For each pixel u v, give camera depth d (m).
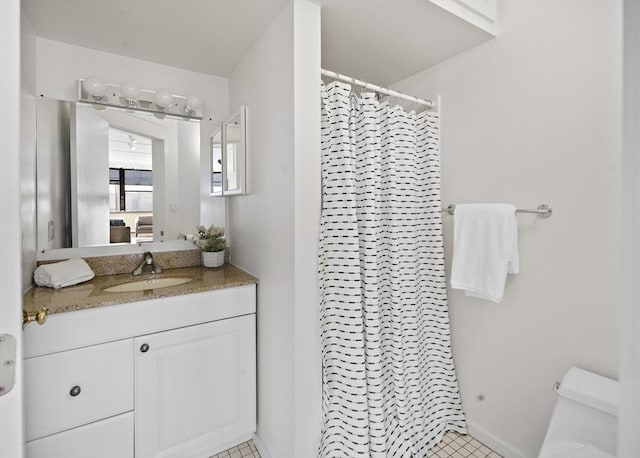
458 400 1.80
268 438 1.59
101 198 1.82
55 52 1.68
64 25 1.54
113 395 1.33
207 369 1.56
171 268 2.03
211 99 2.14
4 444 0.54
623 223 0.40
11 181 0.54
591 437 1.14
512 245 1.45
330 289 1.48
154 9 1.42
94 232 1.80
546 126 1.42
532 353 1.50
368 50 1.74
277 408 1.49
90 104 1.77
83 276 1.59
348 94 1.49
